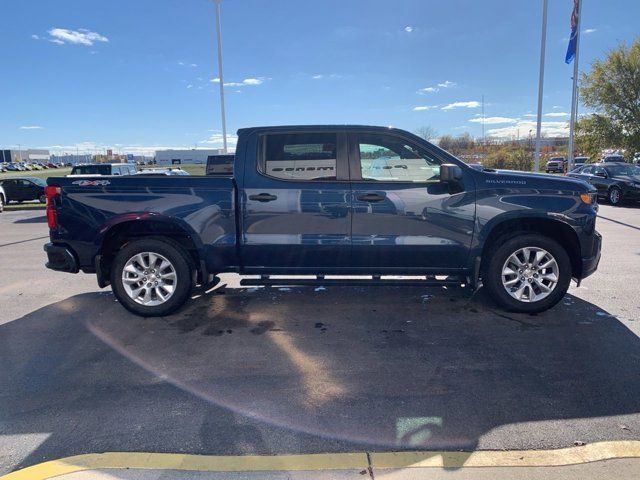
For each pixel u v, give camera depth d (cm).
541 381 369
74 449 288
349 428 307
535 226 523
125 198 509
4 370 400
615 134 3020
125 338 470
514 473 261
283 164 505
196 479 258
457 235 497
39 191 2445
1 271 782
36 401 347
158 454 281
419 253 501
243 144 509
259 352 432
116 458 278
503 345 439
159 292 521
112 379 382
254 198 501
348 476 260
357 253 504
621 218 1383
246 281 519
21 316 540
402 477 259
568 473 260
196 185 507
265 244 505
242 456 279
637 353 418
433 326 490
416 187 495
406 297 589
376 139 501
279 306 562
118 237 538
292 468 267
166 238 520
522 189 493
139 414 328
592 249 504
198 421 318
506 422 312
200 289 622
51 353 435
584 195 495
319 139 504
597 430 301
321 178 502
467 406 333
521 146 3994
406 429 305
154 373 392
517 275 509
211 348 442
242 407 336
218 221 506
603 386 359
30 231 1359
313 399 346
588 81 3095
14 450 288
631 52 2939
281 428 308
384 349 435
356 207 495
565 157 4538
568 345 437
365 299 584
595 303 555
